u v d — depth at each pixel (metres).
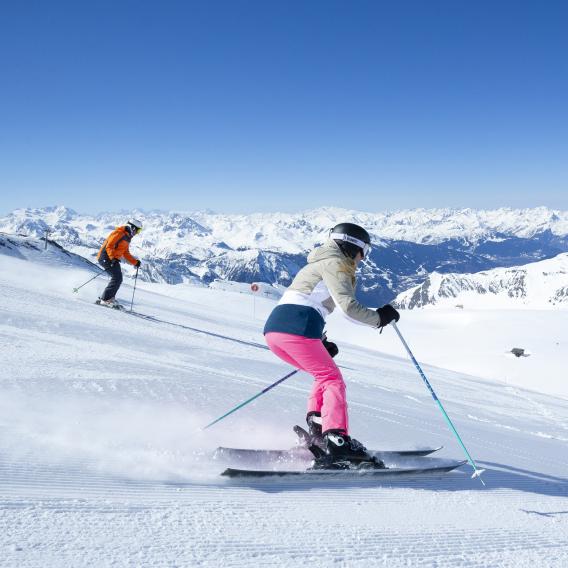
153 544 1.90
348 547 2.15
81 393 4.09
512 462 4.44
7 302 9.76
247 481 2.80
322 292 3.60
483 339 62.03
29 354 5.38
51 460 2.57
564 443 6.95
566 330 66.31
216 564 1.83
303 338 3.52
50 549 1.75
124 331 9.10
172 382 5.01
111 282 12.91
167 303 21.55
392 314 3.54
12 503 2.05
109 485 2.41
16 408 3.38
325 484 3.00
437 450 4.03
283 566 1.89
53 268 23.72
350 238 3.55
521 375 46.66
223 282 166.88
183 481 2.65
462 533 2.52
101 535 1.91
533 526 2.81
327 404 3.44
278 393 5.59
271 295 88.06
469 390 14.38
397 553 2.17
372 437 4.47
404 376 13.59
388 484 3.21
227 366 7.54
